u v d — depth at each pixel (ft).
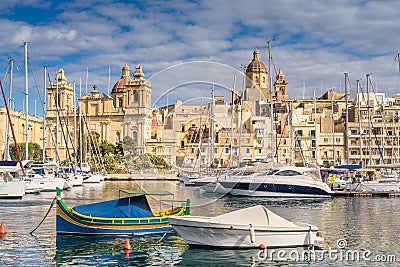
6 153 228.02
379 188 198.08
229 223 82.23
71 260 77.46
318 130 406.41
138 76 531.91
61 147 463.83
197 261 76.84
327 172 236.63
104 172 365.81
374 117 419.95
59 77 526.98
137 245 86.58
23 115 476.54
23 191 170.19
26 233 97.76
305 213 137.69
